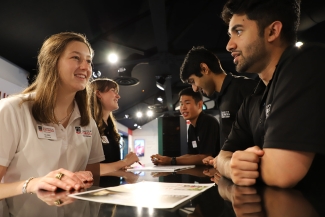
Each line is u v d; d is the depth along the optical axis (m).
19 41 3.10
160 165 2.00
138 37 3.67
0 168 0.93
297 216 0.36
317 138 0.61
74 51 1.11
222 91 1.80
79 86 1.13
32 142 1.02
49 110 1.07
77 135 1.20
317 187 0.62
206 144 2.18
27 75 3.78
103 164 1.65
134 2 2.98
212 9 3.22
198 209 0.42
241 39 0.90
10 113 0.98
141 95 7.09
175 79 6.12
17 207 0.46
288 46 0.85
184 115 2.52
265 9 0.85
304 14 2.51
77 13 2.90
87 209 0.43
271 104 0.75
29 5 2.59
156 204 0.45
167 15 3.15
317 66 0.68
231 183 0.76
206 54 1.91
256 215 0.37
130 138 11.74
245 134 1.11
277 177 0.64
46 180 0.69
